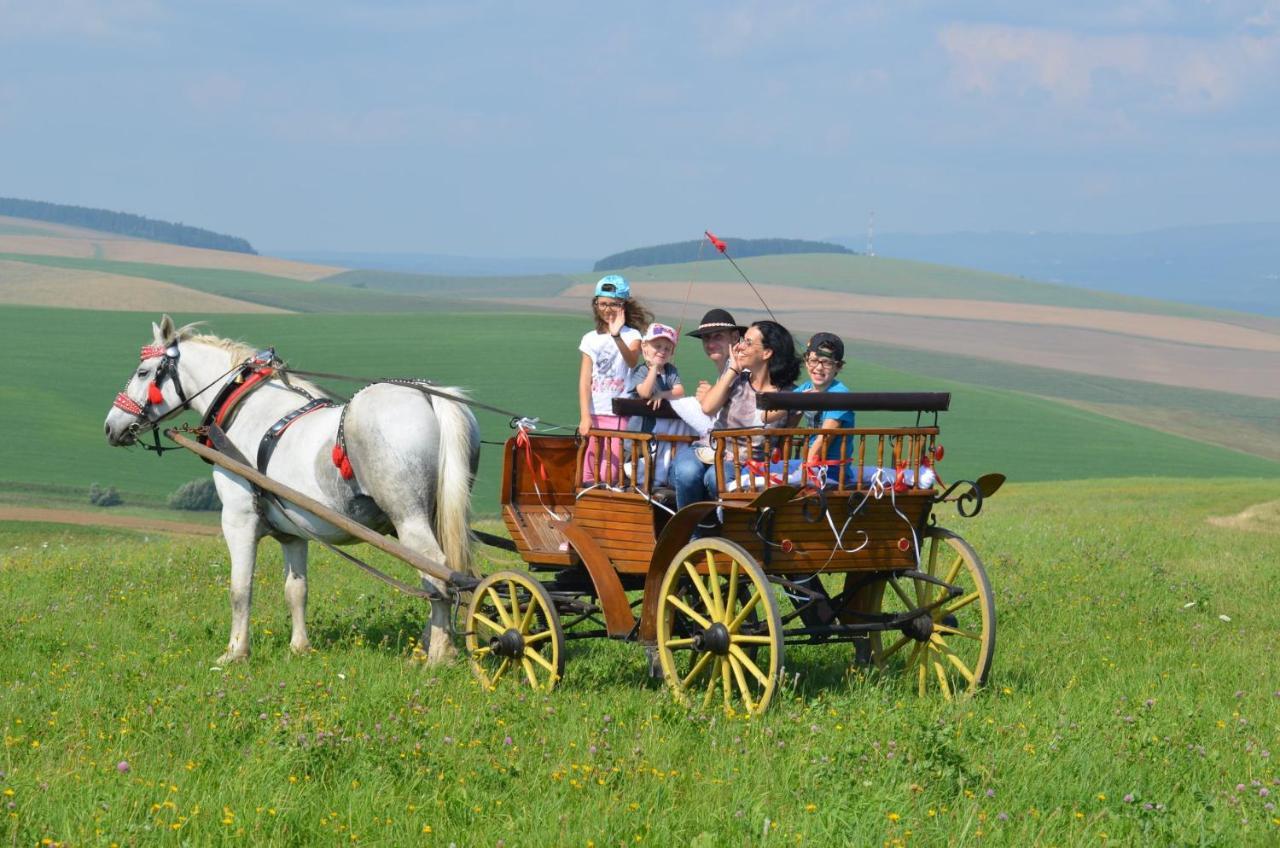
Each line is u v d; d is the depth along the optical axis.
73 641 13.13
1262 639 13.41
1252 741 8.74
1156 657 12.14
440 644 11.60
